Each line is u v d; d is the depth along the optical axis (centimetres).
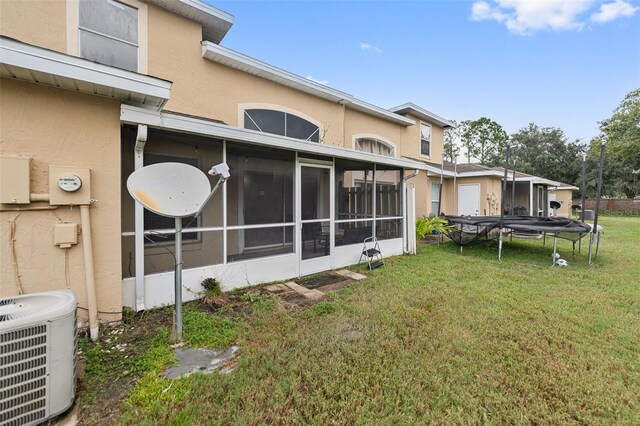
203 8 604
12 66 262
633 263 703
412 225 825
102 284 343
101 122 338
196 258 455
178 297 310
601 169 708
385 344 303
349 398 224
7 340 183
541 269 644
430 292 477
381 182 776
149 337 319
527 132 3184
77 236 323
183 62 607
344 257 662
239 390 229
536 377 254
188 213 305
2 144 287
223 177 309
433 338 319
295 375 250
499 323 363
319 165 604
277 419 203
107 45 525
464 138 3475
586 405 223
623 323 365
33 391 192
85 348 295
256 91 725
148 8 565
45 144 307
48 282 310
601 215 2392
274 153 541
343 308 405
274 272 534
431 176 1324
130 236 394
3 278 290
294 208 565
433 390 236
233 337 315
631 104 2084
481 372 261
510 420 208
